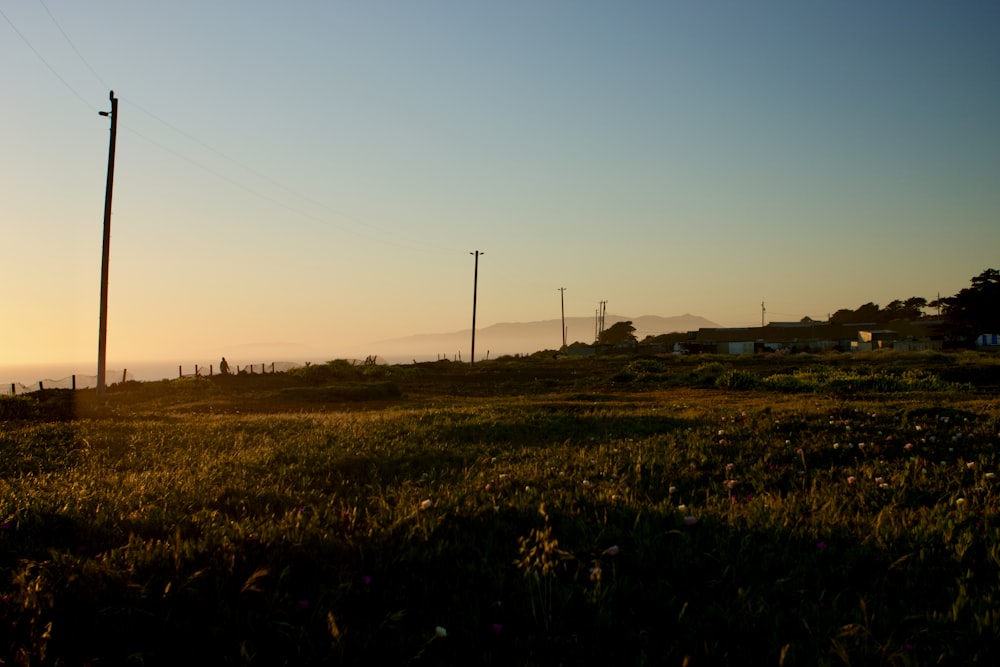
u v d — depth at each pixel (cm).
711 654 338
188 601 388
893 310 16825
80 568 426
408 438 1207
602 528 504
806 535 502
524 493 637
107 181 3059
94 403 2666
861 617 369
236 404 2661
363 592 401
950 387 2745
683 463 873
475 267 7369
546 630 364
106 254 3034
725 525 523
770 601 399
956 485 681
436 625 371
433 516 536
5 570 439
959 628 359
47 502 624
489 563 457
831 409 1425
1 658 336
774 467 809
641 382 3812
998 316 8888
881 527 518
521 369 5894
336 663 332
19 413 2080
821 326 11806
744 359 6750
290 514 563
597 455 942
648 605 397
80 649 347
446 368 6147
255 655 335
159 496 692
